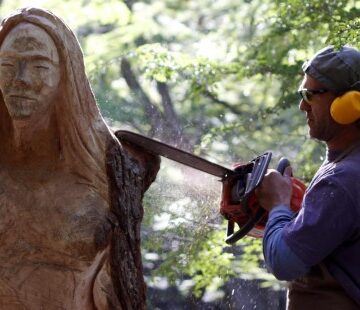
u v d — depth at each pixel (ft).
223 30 40.91
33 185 15.74
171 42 49.49
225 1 45.50
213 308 38.27
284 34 34.35
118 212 15.87
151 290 38.88
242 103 45.16
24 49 15.05
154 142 16.37
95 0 41.73
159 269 30.37
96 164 15.74
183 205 21.97
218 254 30.09
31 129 15.49
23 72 15.06
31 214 15.64
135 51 33.88
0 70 15.15
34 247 15.66
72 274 15.66
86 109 15.66
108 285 15.98
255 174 16.12
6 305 15.88
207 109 44.75
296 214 16.11
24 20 15.16
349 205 14.97
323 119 15.84
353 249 15.17
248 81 42.55
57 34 15.20
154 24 44.60
